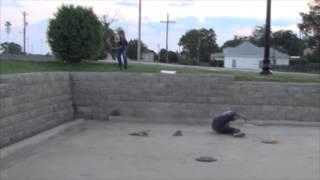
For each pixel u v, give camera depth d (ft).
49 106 46.65
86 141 40.34
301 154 36.19
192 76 54.19
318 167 31.73
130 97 54.65
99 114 54.75
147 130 46.88
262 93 53.98
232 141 41.42
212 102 54.24
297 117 53.88
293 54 354.95
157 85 54.44
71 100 54.13
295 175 29.48
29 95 41.55
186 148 37.81
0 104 35.91
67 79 52.95
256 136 44.37
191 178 28.27
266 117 53.93
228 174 29.43
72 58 64.03
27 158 33.30
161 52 313.32
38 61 64.23
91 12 64.13
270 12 65.77
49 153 35.12
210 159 33.55
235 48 324.19
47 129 45.52
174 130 47.55
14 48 236.02
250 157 34.73
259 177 28.81
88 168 30.50
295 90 53.83
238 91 54.03
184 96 54.29
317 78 59.93
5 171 29.50
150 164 31.86
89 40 63.62
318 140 42.63
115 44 64.13
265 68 65.57
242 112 53.98
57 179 27.73
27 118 41.01
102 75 54.65
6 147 36.04
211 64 330.13
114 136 43.19
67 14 63.16
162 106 54.34
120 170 30.04
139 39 173.37
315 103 53.83
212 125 45.70
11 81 38.22
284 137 44.11
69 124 49.57
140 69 63.16
